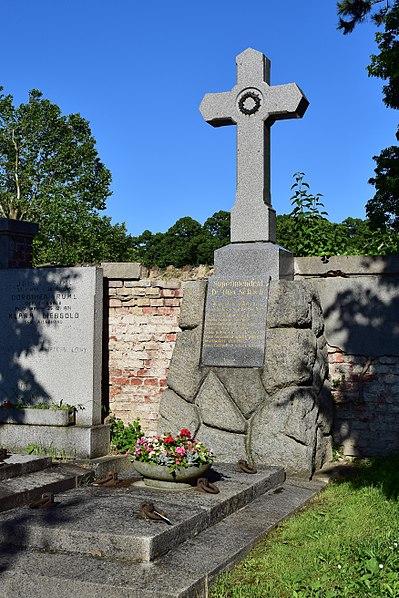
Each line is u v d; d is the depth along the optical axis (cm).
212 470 760
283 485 761
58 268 902
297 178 1073
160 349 955
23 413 871
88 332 879
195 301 877
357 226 3447
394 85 2028
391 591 452
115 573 480
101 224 3184
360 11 1495
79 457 837
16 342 913
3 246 955
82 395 876
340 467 848
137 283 965
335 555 527
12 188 3534
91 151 3606
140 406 958
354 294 902
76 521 552
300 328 837
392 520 618
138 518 557
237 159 895
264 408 816
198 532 568
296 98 871
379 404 890
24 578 480
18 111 3559
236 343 845
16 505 634
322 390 866
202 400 845
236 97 898
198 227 3941
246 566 517
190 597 454
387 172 2173
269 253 862
